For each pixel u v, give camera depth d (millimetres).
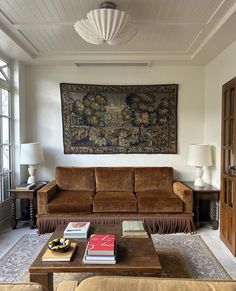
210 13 2533
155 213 3354
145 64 4102
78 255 1926
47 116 4266
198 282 843
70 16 2627
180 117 4262
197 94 4254
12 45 3254
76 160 4266
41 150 3902
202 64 4145
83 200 3406
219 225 3367
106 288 804
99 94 4199
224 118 3156
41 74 4250
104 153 4238
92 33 2408
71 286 1184
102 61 3951
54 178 4285
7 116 3855
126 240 2221
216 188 3594
